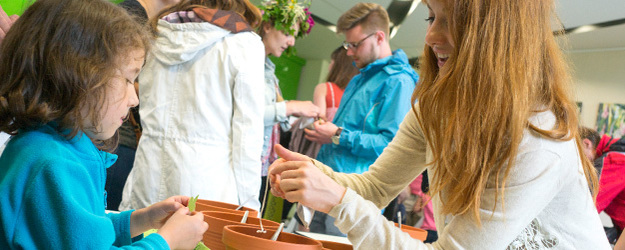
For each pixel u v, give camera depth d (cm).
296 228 231
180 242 80
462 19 88
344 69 326
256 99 170
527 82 84
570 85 95
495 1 85
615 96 591
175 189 162
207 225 85
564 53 95
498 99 83
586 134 102
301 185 81
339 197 81
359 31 248
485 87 84
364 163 228
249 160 167
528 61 85
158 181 165
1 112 73
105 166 91
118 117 82
